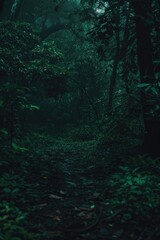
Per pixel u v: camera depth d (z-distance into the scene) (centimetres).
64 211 464
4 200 453
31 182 596
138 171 644
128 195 506
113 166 735
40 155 921
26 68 1596
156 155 779
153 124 793
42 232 382
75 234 384
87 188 591
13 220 400
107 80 2612
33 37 1752
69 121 2806
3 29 1628
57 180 638
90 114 2109
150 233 386
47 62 1745
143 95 782
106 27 846
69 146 1327
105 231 399
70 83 2550
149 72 772
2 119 870
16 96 795
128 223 420
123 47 994
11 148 741
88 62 2450
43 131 2223
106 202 502
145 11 762
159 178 571
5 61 1477
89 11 1566
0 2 738
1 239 337
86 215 450
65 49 2711
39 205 474
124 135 1085
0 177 558
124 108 1171
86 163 843
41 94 2766
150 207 457
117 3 807
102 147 1066
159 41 754
